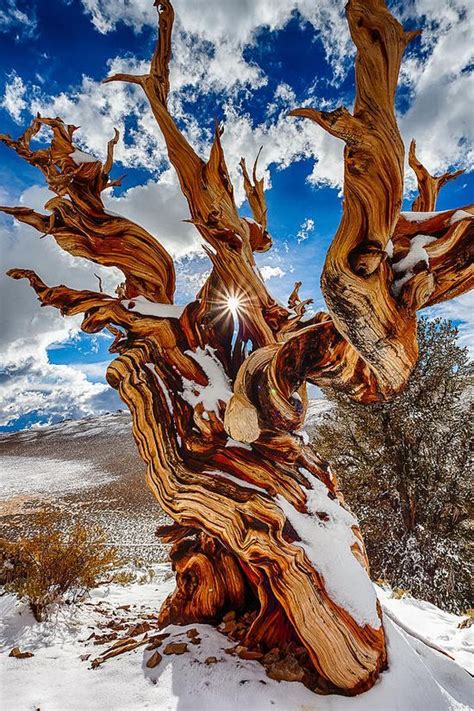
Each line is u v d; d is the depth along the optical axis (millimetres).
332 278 2164
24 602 4004
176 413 3047
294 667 2463
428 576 7891
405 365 2508
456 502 8594
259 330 3365
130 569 7941
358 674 2363
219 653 2635
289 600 2455
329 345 2684
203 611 3146
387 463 9078
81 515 20969
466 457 8938
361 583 2607
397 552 8500
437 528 8641
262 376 2734
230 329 3549
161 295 3701
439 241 2316
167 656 2627
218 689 2289
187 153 3113
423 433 9023
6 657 2912
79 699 2281
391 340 2332
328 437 10148
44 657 2918
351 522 3010
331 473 3342
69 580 4211
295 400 2928
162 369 3186
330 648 2375
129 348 3309
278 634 2719
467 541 8406
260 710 2148
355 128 1805
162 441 3014
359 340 2355
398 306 2270
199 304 3340
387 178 1890
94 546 4695
